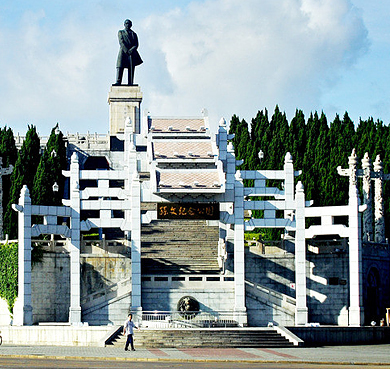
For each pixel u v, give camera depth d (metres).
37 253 89.81
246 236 105.12
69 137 128.50
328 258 92.25
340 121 127.19
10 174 106.44
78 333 76.88
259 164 118.94
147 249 97.31
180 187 85.88
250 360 61.91
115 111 133.62
